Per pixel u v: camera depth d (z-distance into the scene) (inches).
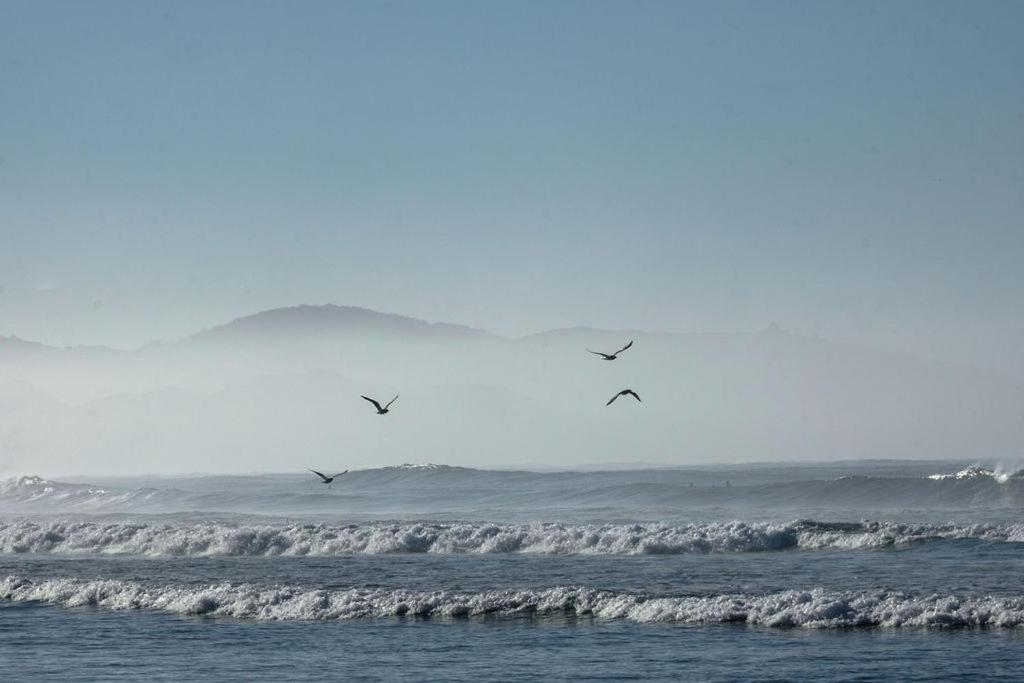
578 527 4067.4
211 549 3932.1
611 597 2513.5
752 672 1851.6
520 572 3154.5
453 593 2679.6
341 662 1994.3
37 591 2849.4
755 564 3245.6
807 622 2251.5
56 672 1959.9
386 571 3230.8
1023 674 1802.4
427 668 1932.8
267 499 7145.7
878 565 3147.1
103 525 4389.8
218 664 1996.8
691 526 3993.6
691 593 2647.6
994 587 2645.2
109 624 2429.9
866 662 1905.8
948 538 3681.1
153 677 1903.3
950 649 1994.3
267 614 2500.0
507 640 2166.6
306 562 3528.5
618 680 1818.4
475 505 6638.8
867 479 6092.5
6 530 4264.3
